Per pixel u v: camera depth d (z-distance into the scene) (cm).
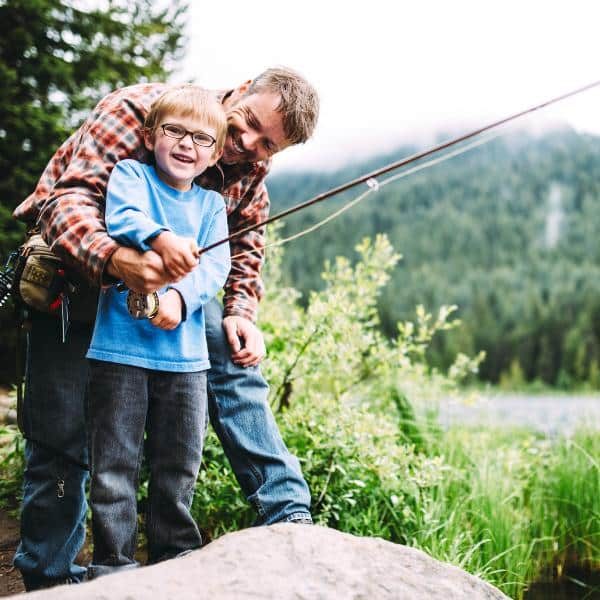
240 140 227
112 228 185
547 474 430
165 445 196
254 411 229
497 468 395
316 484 303
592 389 1065
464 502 354
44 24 788
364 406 323
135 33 905
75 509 225
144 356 190
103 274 182
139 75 901
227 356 233
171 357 194
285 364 346
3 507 308
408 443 390
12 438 340
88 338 223
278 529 169
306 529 170
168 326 188
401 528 316
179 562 156
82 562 274
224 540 165
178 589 146
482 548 332
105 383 189
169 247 175
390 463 310
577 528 382
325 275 382
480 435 463
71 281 211
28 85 777
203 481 296
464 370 458
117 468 188
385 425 338
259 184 252
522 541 349
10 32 761
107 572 181
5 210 686
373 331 393
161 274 176
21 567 222
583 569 350
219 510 303
